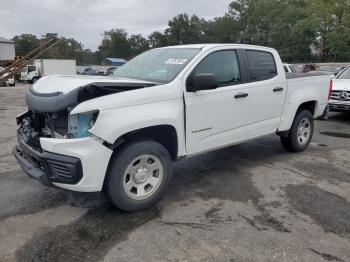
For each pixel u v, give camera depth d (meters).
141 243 3.49
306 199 4.55
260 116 5.57
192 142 4.60
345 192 4.80
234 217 4.04
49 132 3.95
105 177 3.87
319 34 63.03
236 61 5.21
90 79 4.03
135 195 4.07
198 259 3.25
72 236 3.60
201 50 4.79
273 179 5.25
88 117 3.63
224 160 6.16
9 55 72.44
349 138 8.08
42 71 39.56
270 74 5.71
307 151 6.83
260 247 3.44
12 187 4.83
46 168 3.69
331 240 3.59
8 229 3.73
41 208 4.21
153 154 4.13
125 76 4.96
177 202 4.42
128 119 3.80
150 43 116.25
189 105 4.45
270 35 77.12
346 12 55.78
